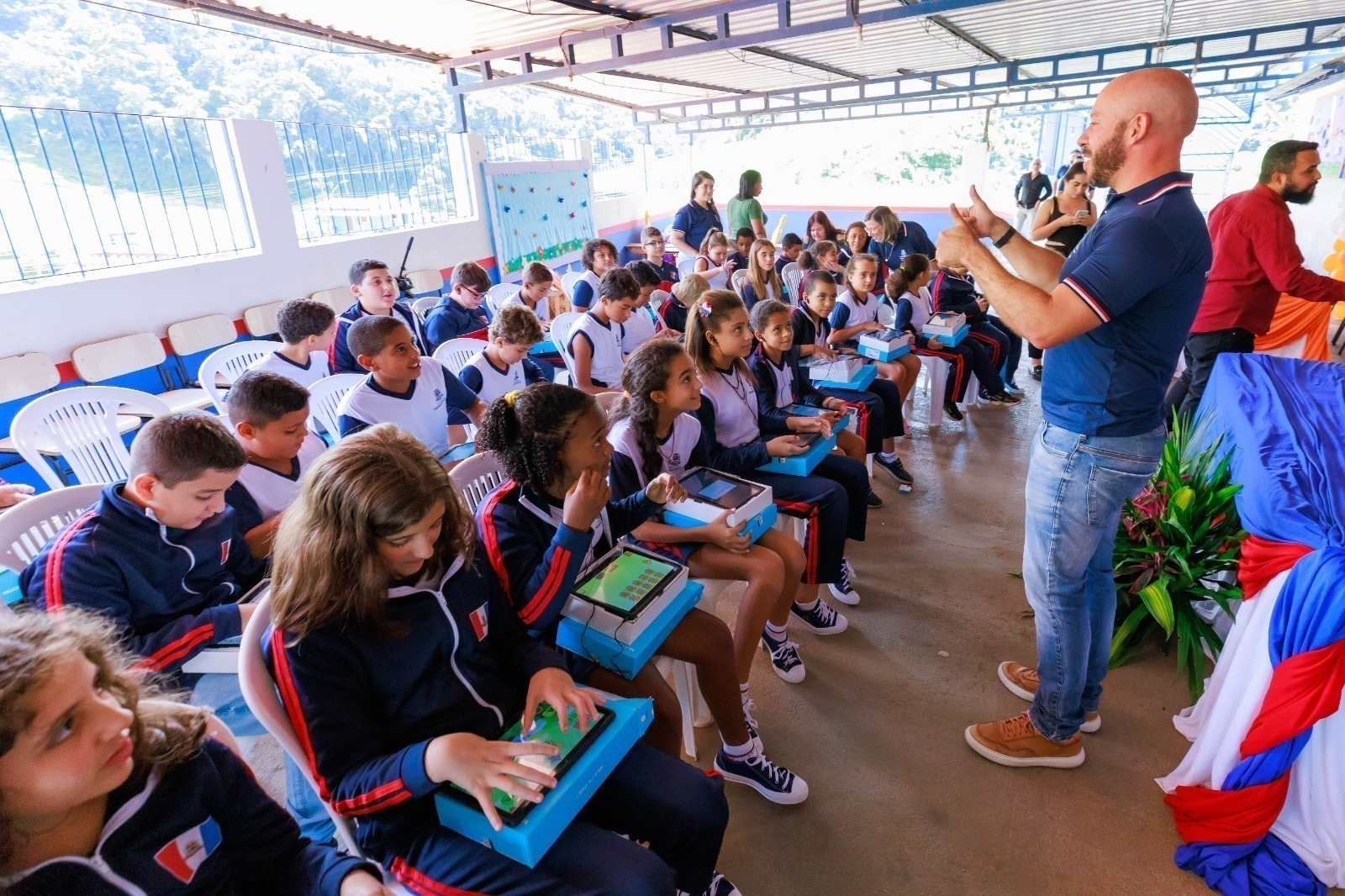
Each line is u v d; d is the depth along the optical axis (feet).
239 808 2.99
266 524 5.82
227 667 4.68
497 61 21.03
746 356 8.32
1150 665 6.95
